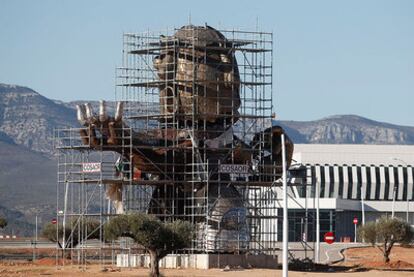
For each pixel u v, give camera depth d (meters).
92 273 143.12
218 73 157.25
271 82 163.75
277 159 160.75
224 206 155.00
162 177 157.38
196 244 154.38
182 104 156.75
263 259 156.12
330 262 181.00
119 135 153.62
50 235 185.25
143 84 160.88
